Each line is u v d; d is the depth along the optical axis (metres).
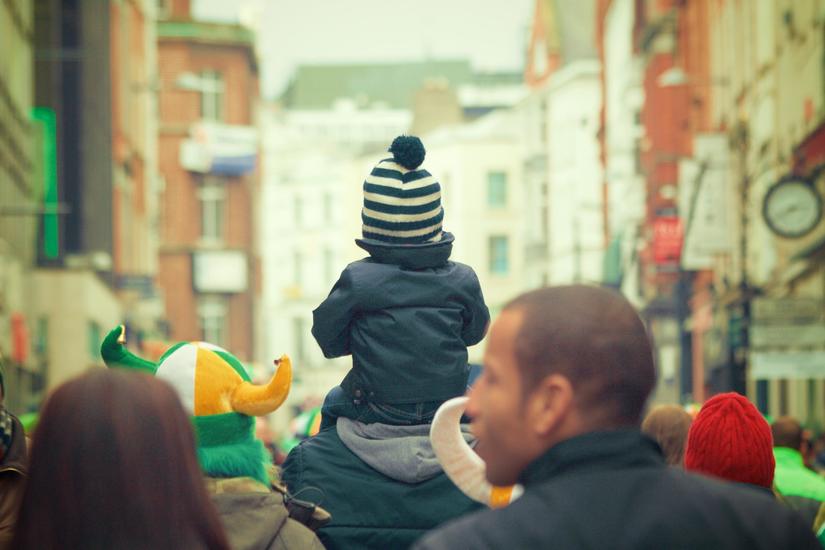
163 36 82.19
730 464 4.69
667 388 55.25
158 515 3.02
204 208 81.94
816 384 34.09
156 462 3.03
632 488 2.78
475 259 100.94
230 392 4.28
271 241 124.25
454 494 4.79
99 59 51.88
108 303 50.78
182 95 82.19
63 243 49.22
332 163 121.62
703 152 42.47
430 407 4.91
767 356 31.33
